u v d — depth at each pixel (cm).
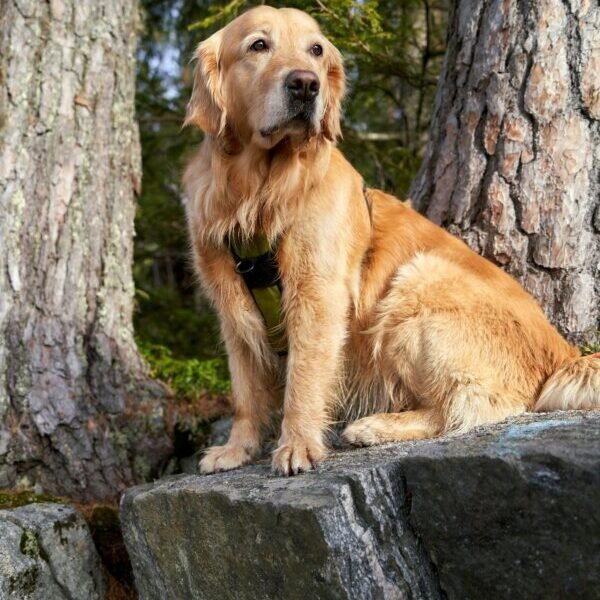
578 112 322
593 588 272
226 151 311
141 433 335
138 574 306
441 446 288
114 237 344
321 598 281
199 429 340
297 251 310
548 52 323
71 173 338
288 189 309
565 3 323
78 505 326
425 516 283
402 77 394
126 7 350
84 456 329
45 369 330
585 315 323
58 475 327
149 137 490
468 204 330
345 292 313
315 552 280
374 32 368
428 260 316
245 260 312
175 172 495
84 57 341
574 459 272
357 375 321
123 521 307
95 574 316
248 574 288
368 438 309
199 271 319
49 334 332
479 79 330
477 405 307
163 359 372
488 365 309
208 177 313
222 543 290
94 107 342
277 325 316
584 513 271
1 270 329
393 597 281
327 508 279
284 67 304
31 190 334
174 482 304
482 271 316
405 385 315
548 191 323
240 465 312
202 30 437
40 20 338
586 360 307
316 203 310
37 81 337
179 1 491
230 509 288
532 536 275
